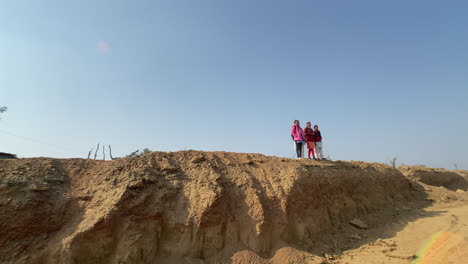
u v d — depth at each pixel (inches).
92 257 181.8
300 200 288.7
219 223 229.3
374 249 282.5
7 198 179.8
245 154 346.9
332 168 391.5
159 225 213.8
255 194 262.7
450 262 240.1
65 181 217.5
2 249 164.9
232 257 221.0
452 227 329.4
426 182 635.5
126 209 202.8
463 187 706.2
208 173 266.4
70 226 188.7
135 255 189.2
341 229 324.8
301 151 430.6
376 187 448.5
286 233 257.8
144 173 239.0
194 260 208.5
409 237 315.6
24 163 217.9
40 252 173.8
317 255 256.5
